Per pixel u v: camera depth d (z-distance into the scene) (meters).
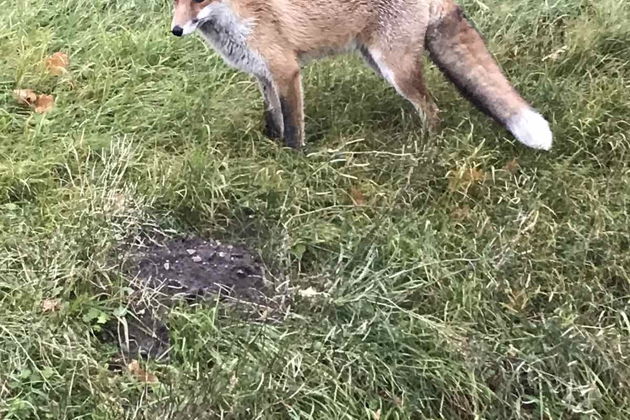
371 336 3.18
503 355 3.16
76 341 3.12
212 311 3.18
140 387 3.05
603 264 3.36
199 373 3.06
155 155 3.60
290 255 3.36
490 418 3.10
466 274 3.33
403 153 3.62
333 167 3.63
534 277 3.34
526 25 4.14
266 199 3.50
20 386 3.05
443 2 3.67
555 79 3.92
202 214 3.45
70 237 3.32
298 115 3.67
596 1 4.23
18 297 3.19
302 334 3.16
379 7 3.64
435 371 3.13
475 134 3.71
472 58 3.68
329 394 3.08
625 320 3.23
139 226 3.37
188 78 3.91
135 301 3.22
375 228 3.40
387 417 3.06
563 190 3.52
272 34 3.60
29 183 3.51
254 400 3.03
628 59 3.99
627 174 3.59
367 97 3.85
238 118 3.75
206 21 3.59
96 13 4.15
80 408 3.03
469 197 3.53
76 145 3.62
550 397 3.11
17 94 3.78
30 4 4.16
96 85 3.84
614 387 3.14
